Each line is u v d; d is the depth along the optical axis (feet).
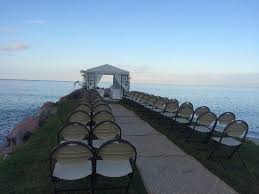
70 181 14.69
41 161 18.20
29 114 68.13
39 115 46.29
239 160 19.43
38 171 16.38
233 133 18.03
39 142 24.12
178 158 19.12
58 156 11.74
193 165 17.79
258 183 15.44
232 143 18.17
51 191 13.66
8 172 16.26
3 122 54.85
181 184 14.88
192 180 15.42
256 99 174.70
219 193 13.98
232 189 14.49
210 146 22.50
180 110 26.32
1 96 140.15
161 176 15.87
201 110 26.45
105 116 20.47
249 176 16.46
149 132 27.50
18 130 34.83
